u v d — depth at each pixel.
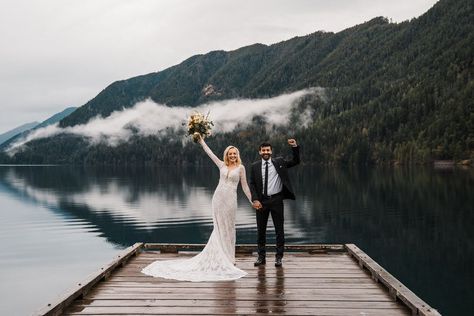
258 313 5.57
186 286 6.78
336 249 9.56
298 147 7.77
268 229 25.81
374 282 6.98
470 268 17.19
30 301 13.12
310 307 5.79
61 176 107.50
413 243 21.67
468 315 12.48
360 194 44.66
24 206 39.88
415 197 40.19
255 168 7.97
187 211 35.16
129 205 39.81
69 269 16.89
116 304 5.91
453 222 26.98
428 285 15.27
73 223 29.47
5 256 19.16
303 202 38.81
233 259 7.90
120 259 7.93
